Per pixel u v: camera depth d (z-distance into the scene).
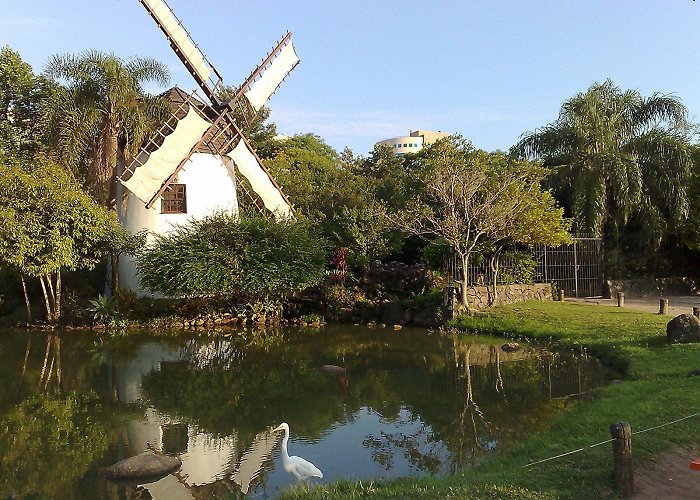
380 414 11.45
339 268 26.77
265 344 20.11
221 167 28.81
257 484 8.21
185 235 24.61
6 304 27.81
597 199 26.84
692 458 6.99
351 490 6.94
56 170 23.66
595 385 12.48
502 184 23.38
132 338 21.67
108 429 10.79
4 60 32.72
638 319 18.52
